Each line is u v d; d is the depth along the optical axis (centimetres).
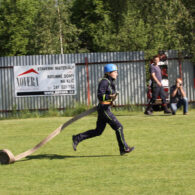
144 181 1526
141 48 4859
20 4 5341
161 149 2164
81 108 4250
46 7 5703
